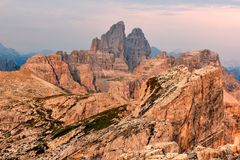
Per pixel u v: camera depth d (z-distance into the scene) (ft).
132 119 460.14
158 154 247.70
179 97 457.27
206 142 466.29
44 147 524.11
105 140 440.86
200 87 468.34
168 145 264.11
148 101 474.90
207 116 471.21
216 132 476.95
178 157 228.43
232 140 509.35
